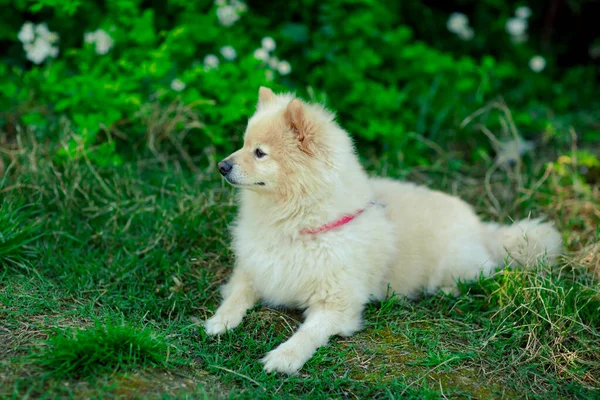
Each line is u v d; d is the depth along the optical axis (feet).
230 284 12.94
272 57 20.01
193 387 9.84
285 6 23.49
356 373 10.74
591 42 27.25
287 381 10.46
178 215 14.85
